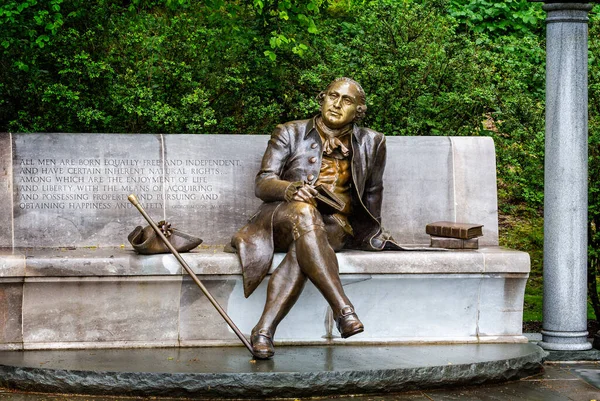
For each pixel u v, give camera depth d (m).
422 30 11.41
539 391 7.15
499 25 15.02
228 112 11.62
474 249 8.40
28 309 7.64
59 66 10.74
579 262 8.27
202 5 11.52
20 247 8.48
